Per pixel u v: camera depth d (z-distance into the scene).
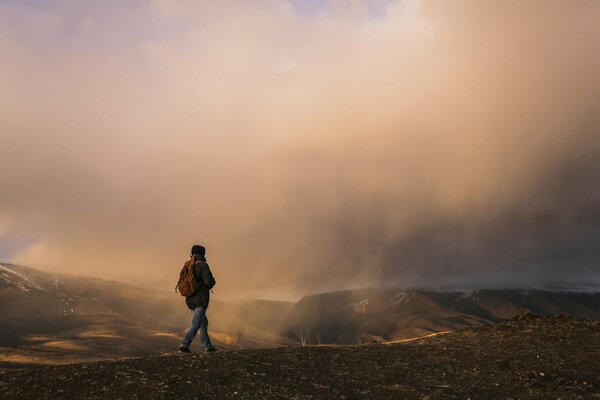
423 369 10.86
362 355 11.79
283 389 9.23
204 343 12.16
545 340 13.42
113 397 8.55
